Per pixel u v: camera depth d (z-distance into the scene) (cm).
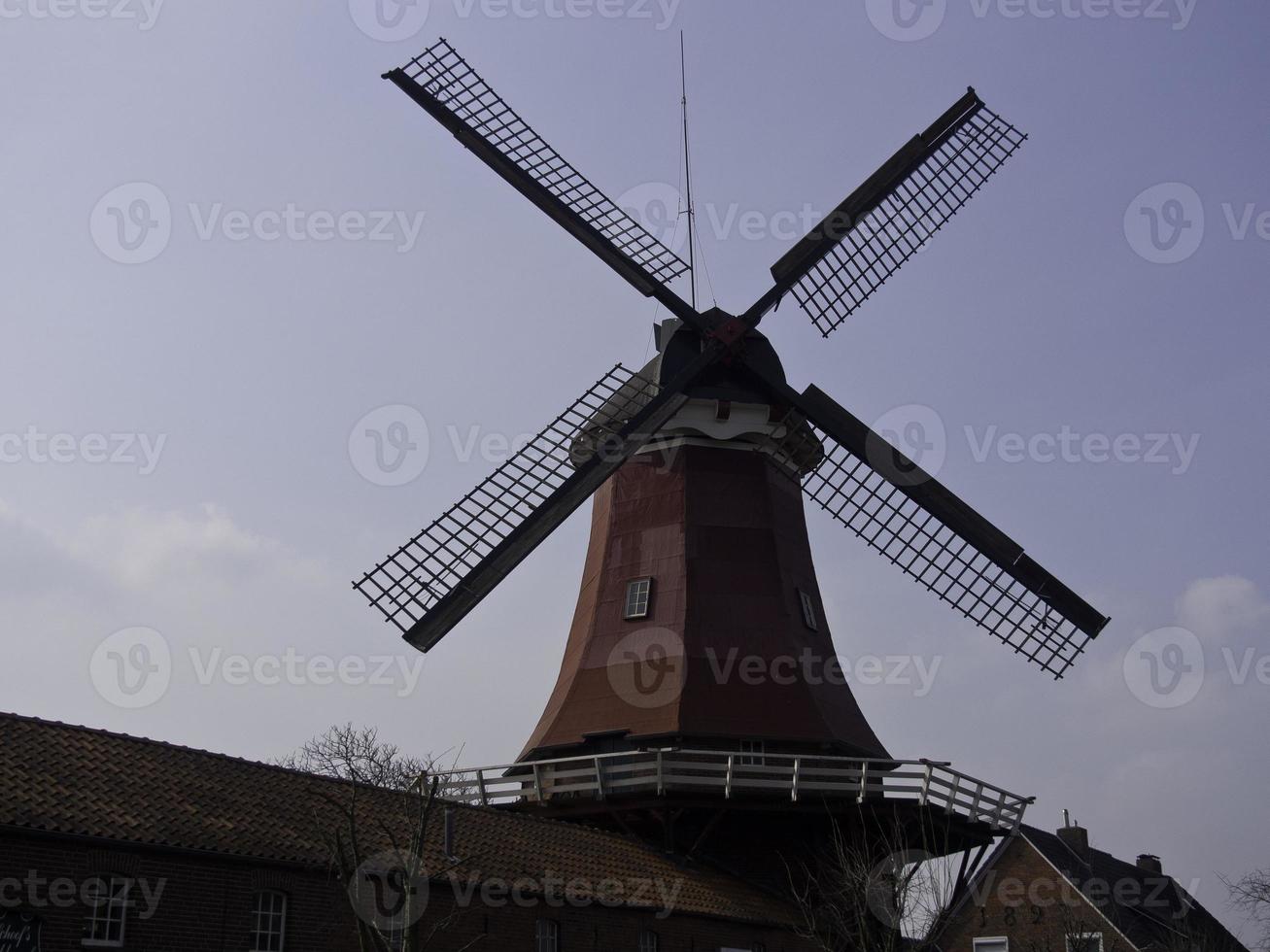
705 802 2786
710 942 2681
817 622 3222
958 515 3181
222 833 2038
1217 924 4919
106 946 1869
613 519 3272
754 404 3192
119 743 2164
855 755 3047
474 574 2823
